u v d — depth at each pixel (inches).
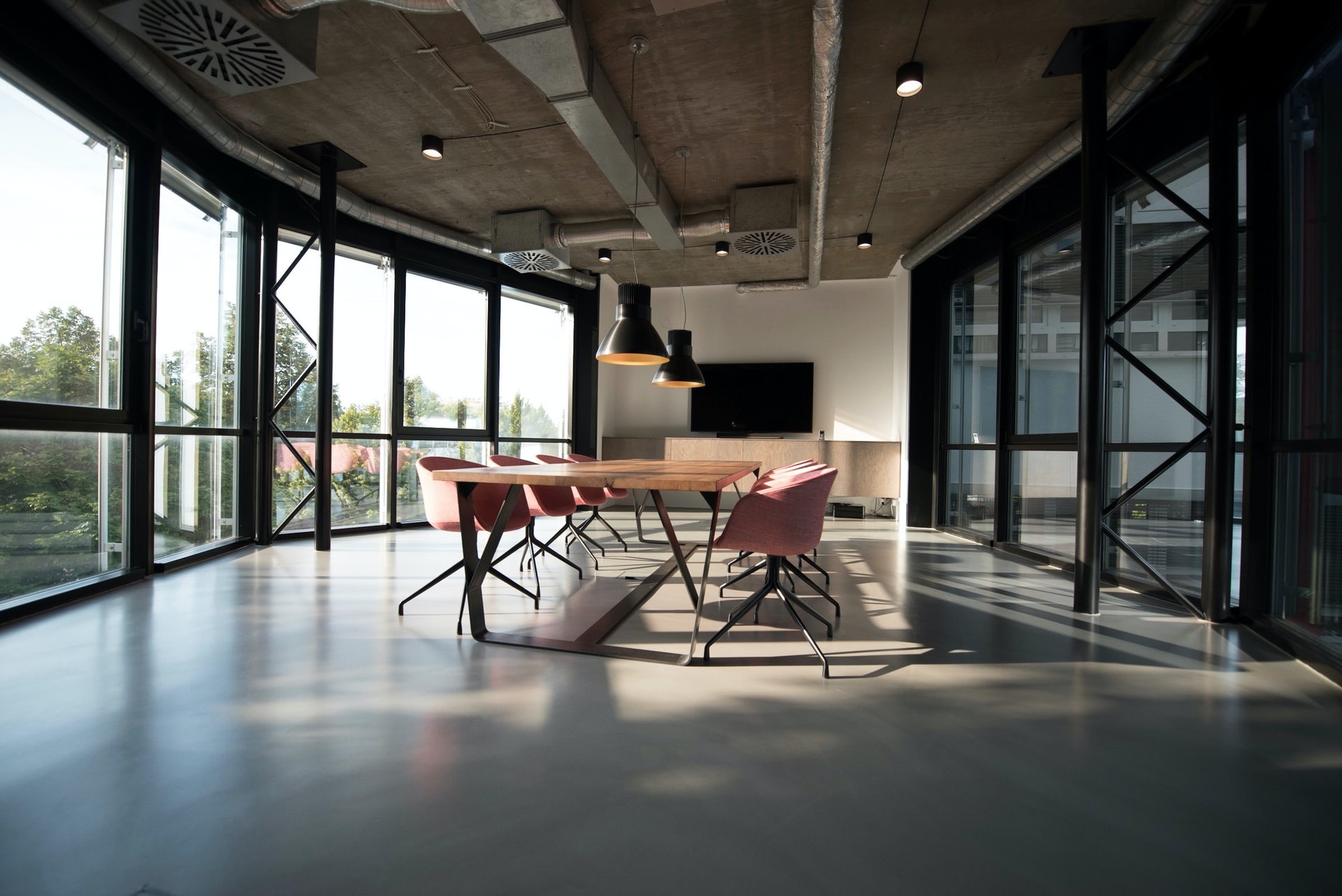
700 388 321.1
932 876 48.4
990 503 220.8
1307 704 82.0
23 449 113.5
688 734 71.8
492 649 100.5
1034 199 189.2
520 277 278.7
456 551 189.5
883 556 194.5
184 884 46.4
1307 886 47.8
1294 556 108.1
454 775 62.1
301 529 209.3
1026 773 64.0
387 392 235.8
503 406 276.2
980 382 231.3
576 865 49.1
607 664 94.7
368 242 222.2
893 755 67.4
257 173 189.9
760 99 144.2
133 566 144.8
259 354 194.9
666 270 291.1
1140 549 146.9
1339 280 96.3
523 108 152.1
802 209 210.7
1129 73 116.2
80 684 83.3
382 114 155.0
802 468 128.0
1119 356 153.8
